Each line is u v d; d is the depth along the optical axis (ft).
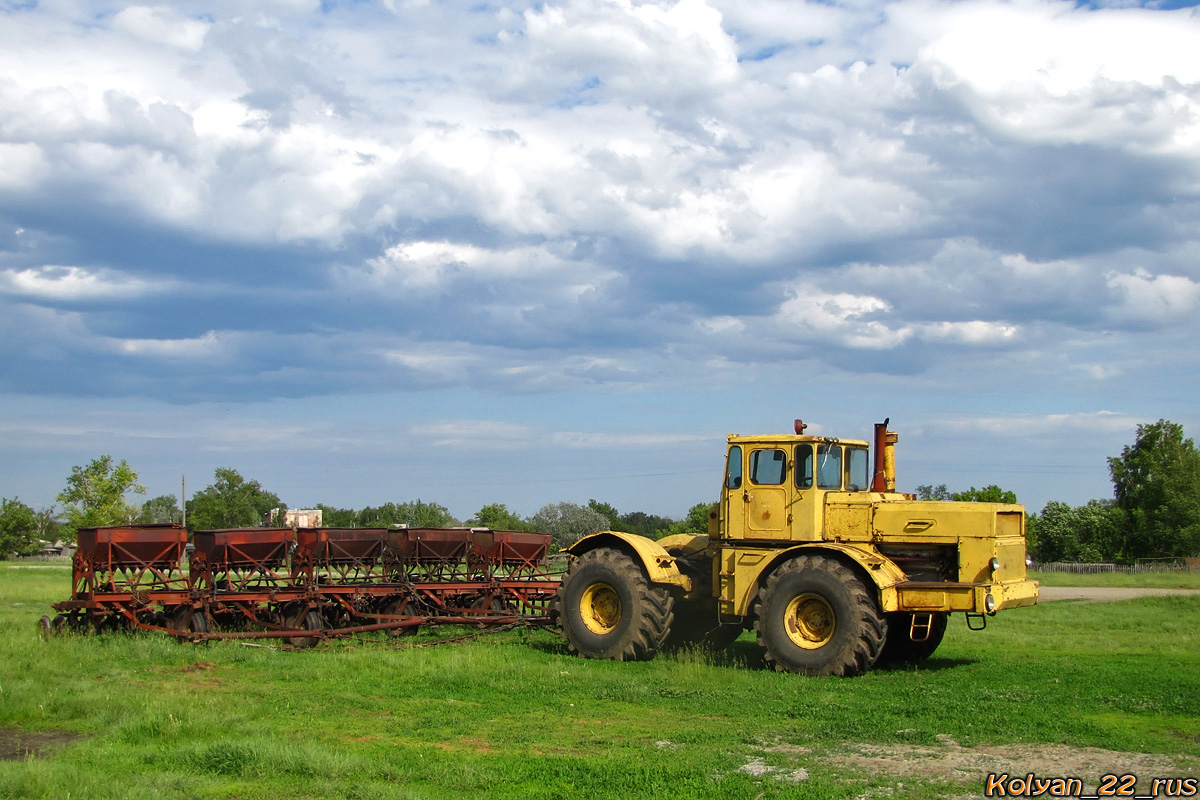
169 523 49.83
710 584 46.34
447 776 22.86
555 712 30.94
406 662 40.06
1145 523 206.39
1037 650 47.06
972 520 39.37
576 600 44.86
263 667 39.45
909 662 42.86
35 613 62.75
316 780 22.53
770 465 43.04
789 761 24.41
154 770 23.31
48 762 23.29
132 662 40.32
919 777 22.93
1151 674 37.60
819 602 39.81
